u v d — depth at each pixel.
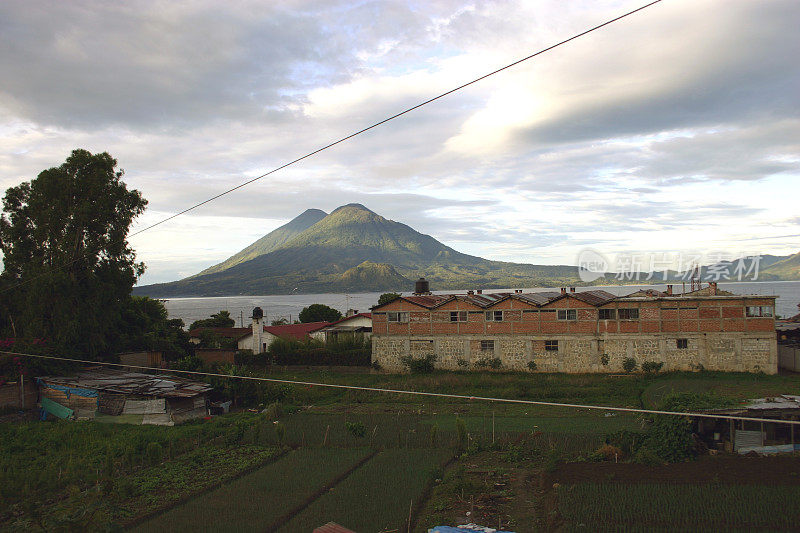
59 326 45.66
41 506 20.86
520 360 49.53
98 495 18.16
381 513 19.39
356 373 53.09
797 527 16.58
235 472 24.70
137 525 19.12
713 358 45.84
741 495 18.80
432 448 27.67
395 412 37.41
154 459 26.72
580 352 48.16
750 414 23.83
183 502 21.33
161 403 36.53
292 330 71.00
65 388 39.56
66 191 48.97
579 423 32.19
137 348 54.78
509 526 18.05
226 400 41.94
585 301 48.12
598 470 22.42
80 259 48.34
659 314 46.91
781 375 44.19
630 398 37.66
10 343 42.62
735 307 45.72
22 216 49.78
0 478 24.14
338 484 22.89
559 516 18.12
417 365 50.88
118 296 52.06
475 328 50.81
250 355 58.06
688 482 20.36
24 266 47.84
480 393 41.09
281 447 28.73
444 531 16.61
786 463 21.75
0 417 37.75
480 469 24.14
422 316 52.19
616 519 17.55
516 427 31.62
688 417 23.59
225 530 18.31
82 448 29.77
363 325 67.19
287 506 20.36
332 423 33.84
